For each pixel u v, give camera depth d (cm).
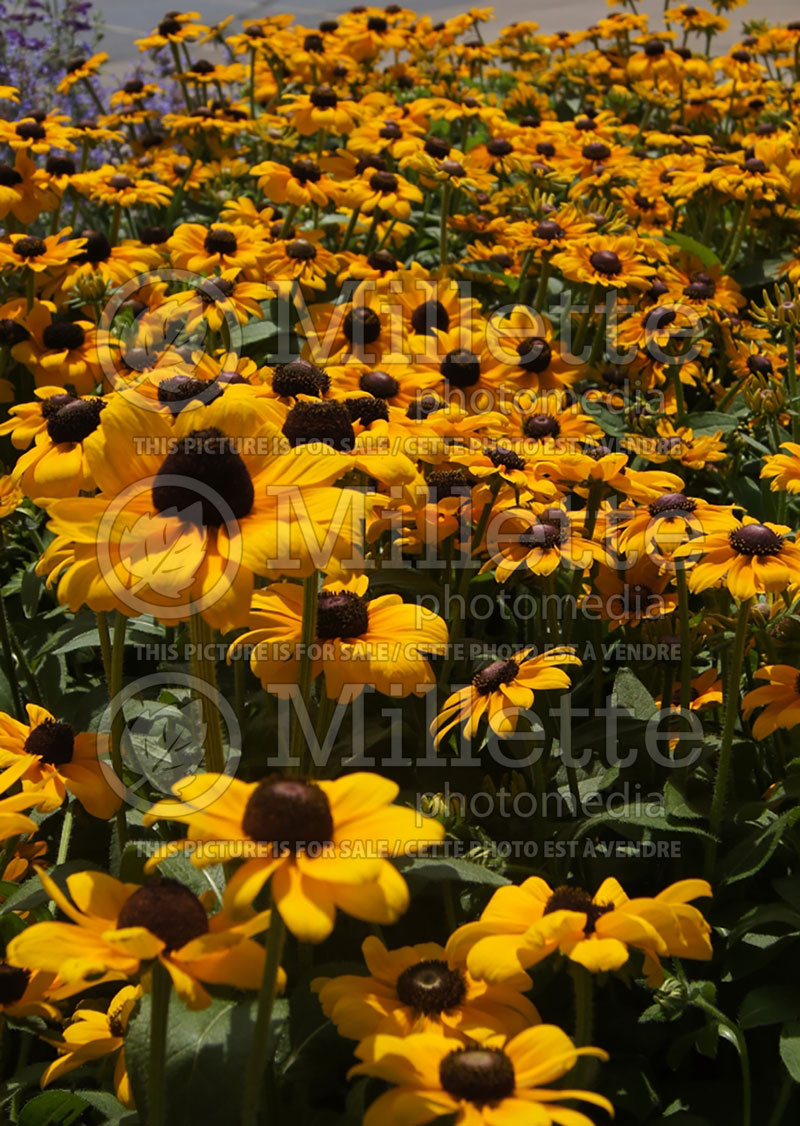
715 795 67
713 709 79
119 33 254
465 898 66
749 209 139
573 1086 52
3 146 159
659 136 161
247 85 194
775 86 183
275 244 119
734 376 127
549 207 127
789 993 62
